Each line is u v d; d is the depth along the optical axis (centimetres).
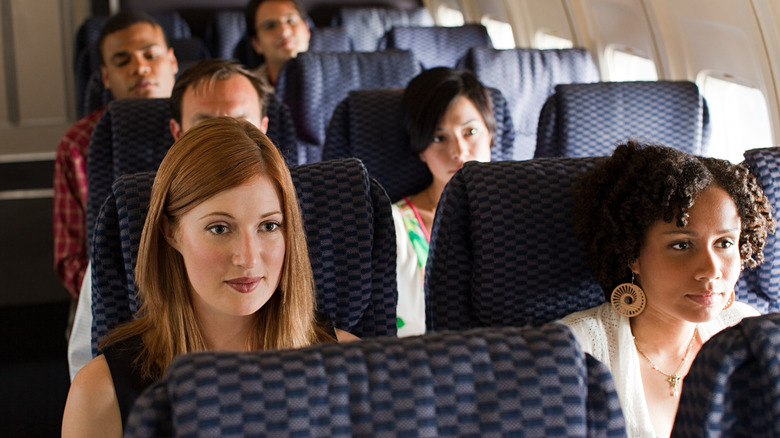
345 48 471
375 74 345
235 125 119
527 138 367
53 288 409
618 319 148
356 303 151
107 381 122
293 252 126
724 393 82
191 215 117
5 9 677
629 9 365
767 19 269
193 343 128
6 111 687
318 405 69
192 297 129
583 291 152
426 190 246
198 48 483
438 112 232
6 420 286
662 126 269
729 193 137
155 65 332
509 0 510
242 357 71
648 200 135
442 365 73
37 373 323
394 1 643
